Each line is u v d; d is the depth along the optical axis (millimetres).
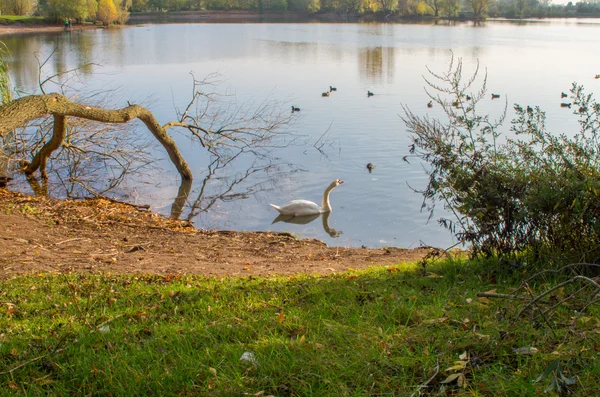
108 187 16109
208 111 24516
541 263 6359
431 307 5168
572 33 88000
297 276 7391
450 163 6906
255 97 28297
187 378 4129
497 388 3664
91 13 87625
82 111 13367
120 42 60500
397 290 6082
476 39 71125
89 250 9312
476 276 6363
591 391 3562
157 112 24203
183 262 8836
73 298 6270
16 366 4418
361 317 5020
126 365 4320
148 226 11422
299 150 19484
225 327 5004
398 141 20078
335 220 13484
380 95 29188
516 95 28109
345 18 122562
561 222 6117
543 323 4539
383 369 4031
